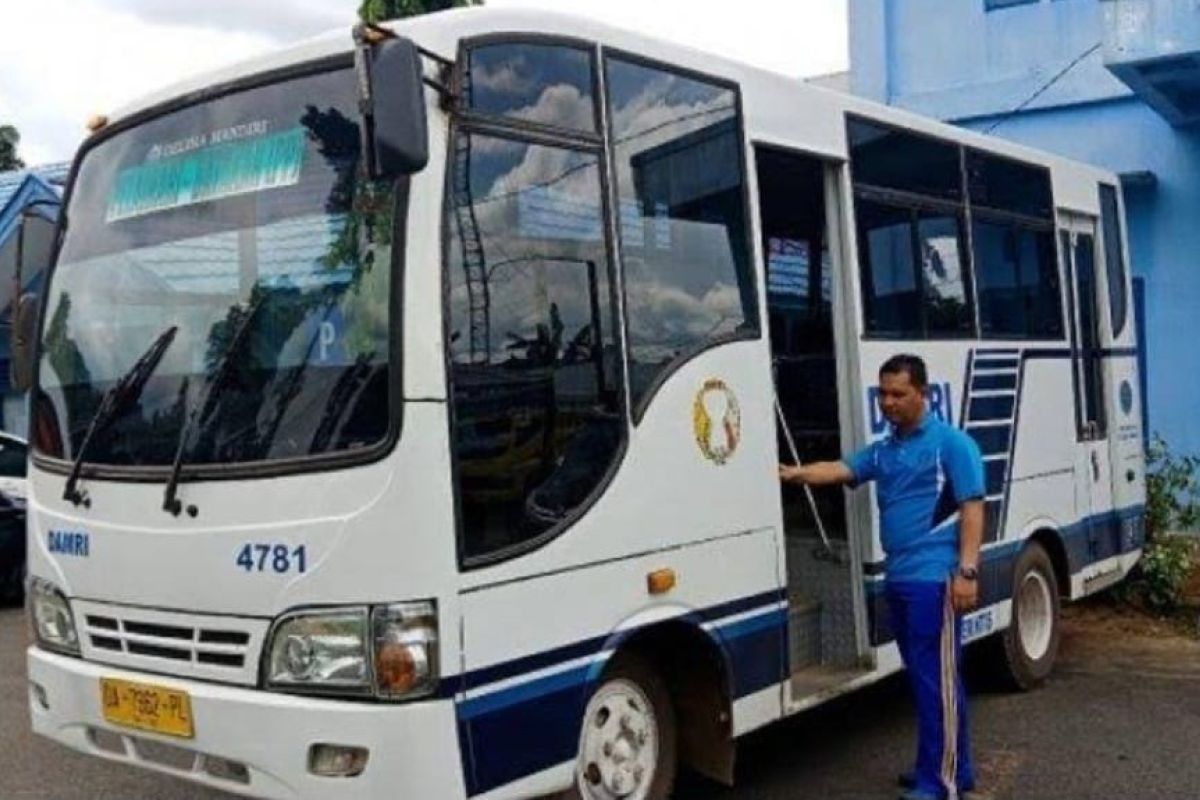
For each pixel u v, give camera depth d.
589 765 4.54
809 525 6.28
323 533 3.92
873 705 7.16
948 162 6.80
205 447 4.23
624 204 4.73
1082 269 8.27
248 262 4.34
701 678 5.08
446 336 3.99
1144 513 9.00
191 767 4.24
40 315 5.04
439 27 4.12
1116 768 5.95
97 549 4.49
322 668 3.91
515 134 4.32
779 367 6.46
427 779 3.85
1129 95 12.05
